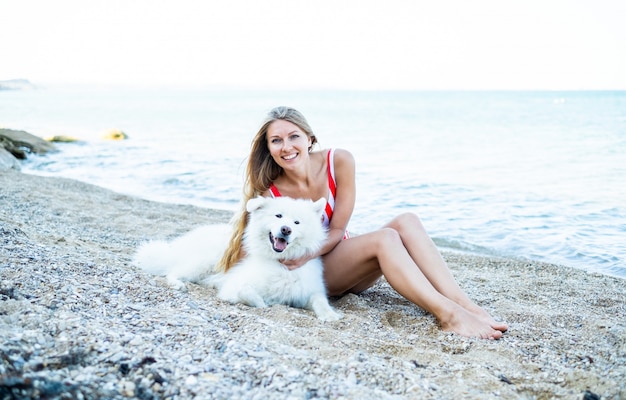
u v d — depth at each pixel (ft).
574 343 10.32
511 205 30.04
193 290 12.91
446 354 9.49
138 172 43.50
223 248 14.02
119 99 317.42
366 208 29.96
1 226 14.32
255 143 13.33
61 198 27.25
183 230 21.70
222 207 31.04
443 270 12.00
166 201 32.50
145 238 19.77
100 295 10.49
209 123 110.11
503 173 41.24
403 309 12.67
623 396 7.70
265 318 10.85
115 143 66.44
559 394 7.72
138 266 14.33
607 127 87.61
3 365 6.52
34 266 11.50
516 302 13.98
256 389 7.07
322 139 73.51
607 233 24.07
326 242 13.05
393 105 230.27
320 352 8.70
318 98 374.63
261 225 12.71
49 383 6.25
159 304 10.93
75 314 8.98
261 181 13.66
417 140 71.15
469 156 52.80
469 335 10.59
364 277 13.32
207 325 9.61
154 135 79.36
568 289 15.53
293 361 8.02
